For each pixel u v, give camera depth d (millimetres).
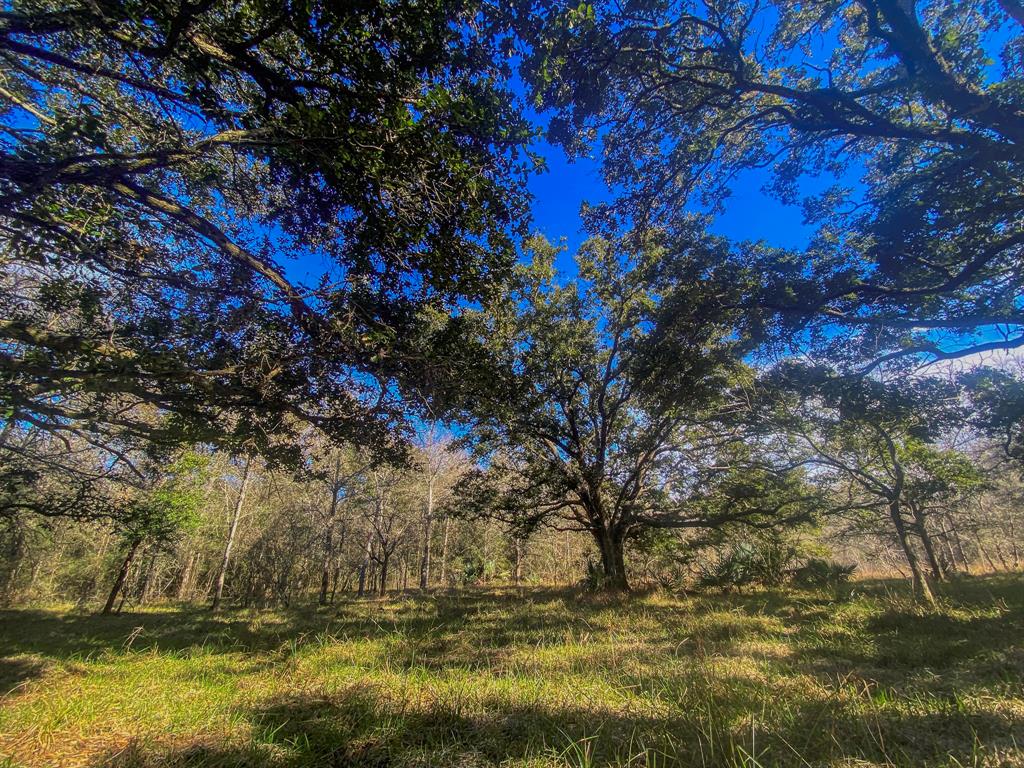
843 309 9062
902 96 7145
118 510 11227
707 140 8570
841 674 4719
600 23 5980
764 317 9305
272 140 4305
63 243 4766
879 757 2918
